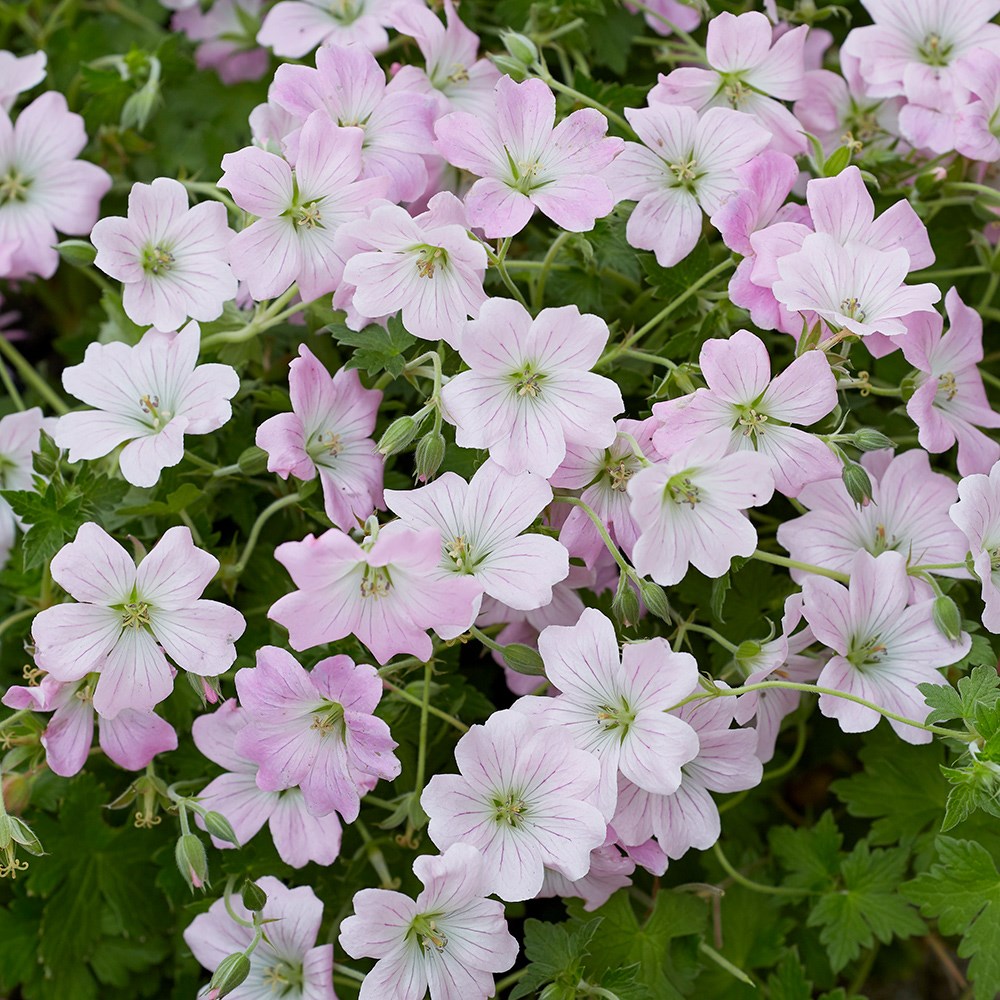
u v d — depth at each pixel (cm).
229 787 68
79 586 66
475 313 67
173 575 66
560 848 65
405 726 69
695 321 71
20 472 72
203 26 79
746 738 67
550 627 66
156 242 69
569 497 67
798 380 66
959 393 70
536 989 68
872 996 78
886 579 67
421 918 65
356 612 65
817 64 75
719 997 71
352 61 69
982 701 66
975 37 72
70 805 72
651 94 71
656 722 65
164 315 69
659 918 70
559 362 66
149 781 68
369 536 65
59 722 67
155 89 74
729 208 68
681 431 66
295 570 64
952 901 69
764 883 72
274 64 78
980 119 71
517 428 66
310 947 68
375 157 69
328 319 70
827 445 67
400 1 71
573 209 67
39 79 75
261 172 67
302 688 65
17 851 71
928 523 69
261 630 71
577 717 66
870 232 68
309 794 66
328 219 68
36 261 73
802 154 71
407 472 73
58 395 78
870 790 71
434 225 67
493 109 71
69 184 73
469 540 66
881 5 73
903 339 68
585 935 67
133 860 72
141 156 77
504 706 73
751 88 71
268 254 68
